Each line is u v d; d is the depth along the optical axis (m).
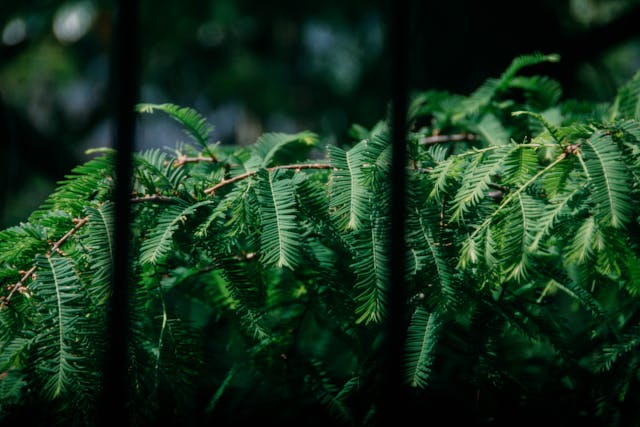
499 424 1.13
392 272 1.01
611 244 1.04
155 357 1.08
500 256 1.07
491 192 1.14
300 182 1.10
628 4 2.53
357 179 1.08
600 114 1.25
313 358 1.16
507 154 1.07
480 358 1.10
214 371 1.17
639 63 2.64
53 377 1.02
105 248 1.06
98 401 1.03
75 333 1.04
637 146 1.05
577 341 1.14
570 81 2.09
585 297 1.11
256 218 1.08
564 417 1.14
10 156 2.53
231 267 1.10
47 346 1.03
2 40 2.79
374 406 1.10
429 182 1.10
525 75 1.74
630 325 1.13
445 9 2.23
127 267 1.03
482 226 1.07
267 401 1.18
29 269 1.07
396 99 1.03
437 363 1.17
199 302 1.19
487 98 1.31
